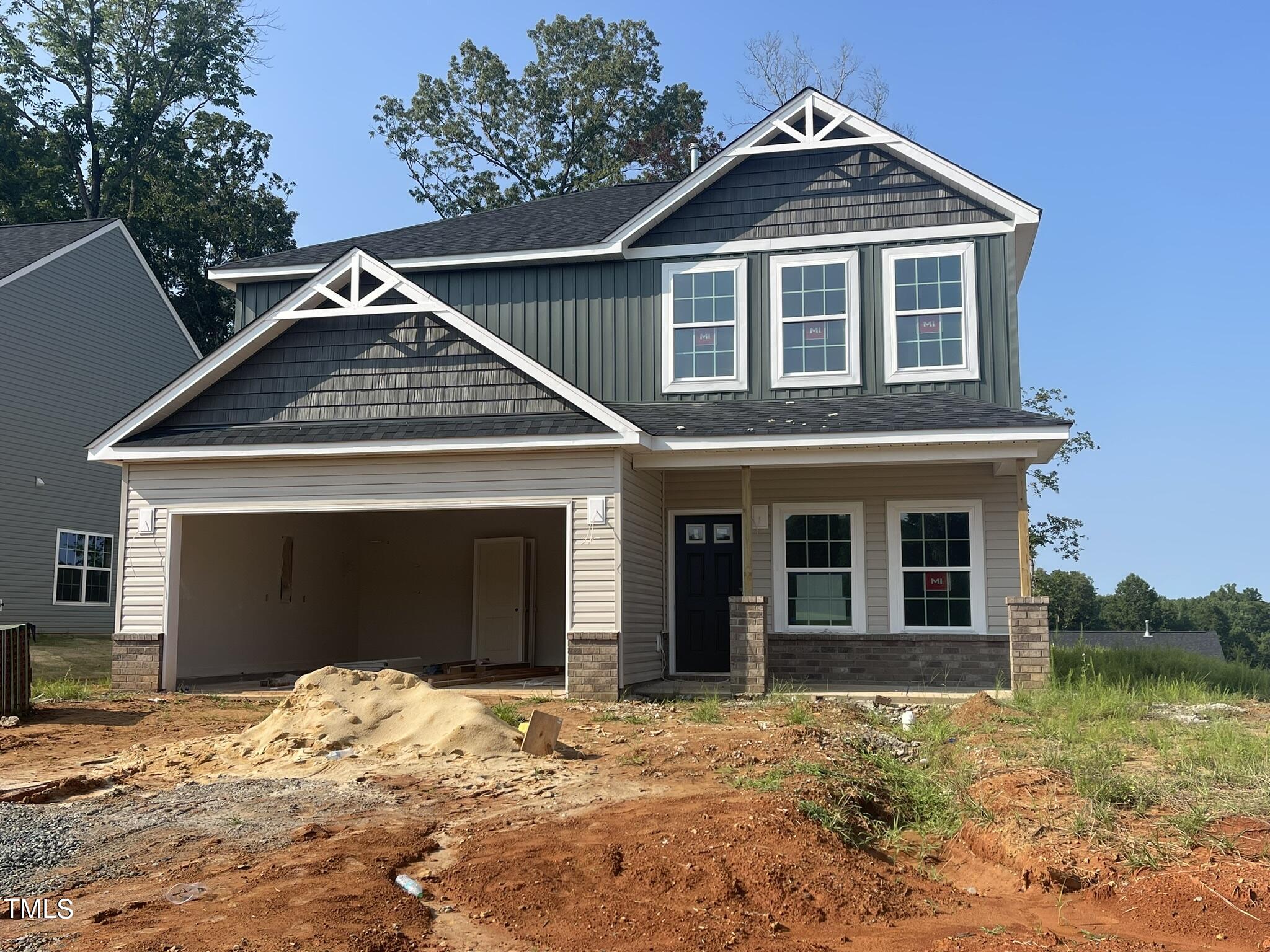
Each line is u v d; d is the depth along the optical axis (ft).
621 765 29.60
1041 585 228.22
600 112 153.89
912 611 52.19
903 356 53.42
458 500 47.32
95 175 131.03
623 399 55.83
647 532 51.29
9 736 34.86
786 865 20.10
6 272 76.28
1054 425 43.98
